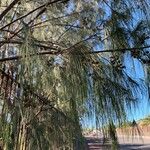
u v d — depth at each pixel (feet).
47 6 11.10
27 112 9.49
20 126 9.38
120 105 10.39
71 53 10.08
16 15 11.38
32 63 8.82
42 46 10.08
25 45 8.92
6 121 9.29
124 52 10.59
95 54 10.44
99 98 10.23
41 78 9.20
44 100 9.80
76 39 11.07
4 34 10.76
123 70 10.58
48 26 11.68
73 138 10.23
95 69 10.35
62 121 10.16
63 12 11.70
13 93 9.46
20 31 10.05
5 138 9.22
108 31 10.86
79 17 11.43
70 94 9.96
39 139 9.68
